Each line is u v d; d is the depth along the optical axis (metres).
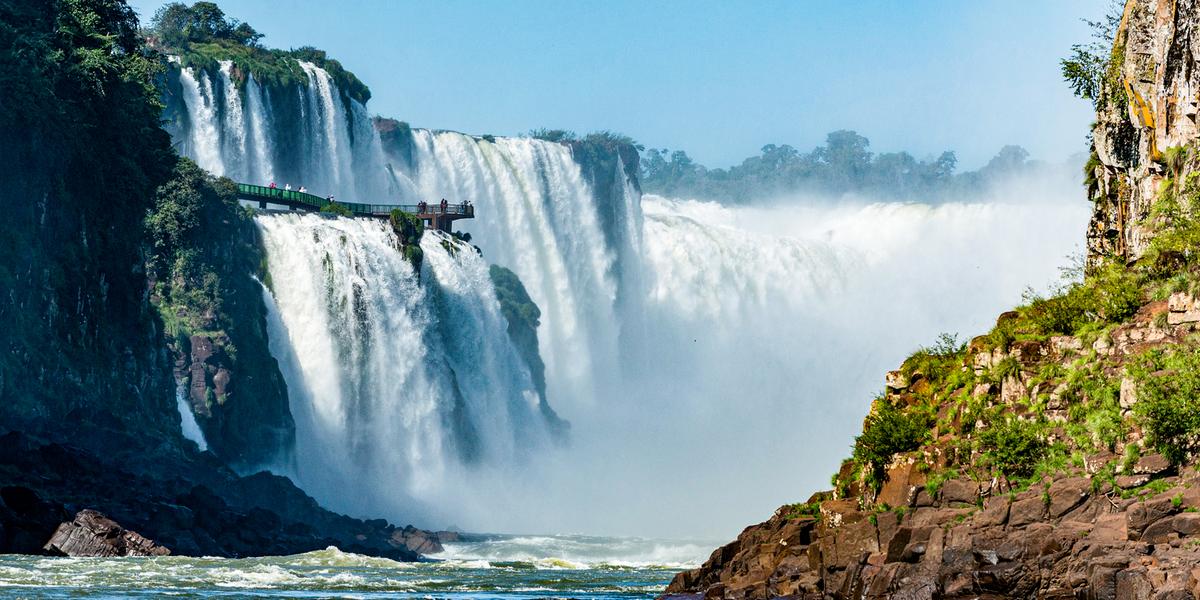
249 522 81.00
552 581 61.69
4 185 96.56
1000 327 36.22
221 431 109.75
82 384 98.06
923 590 31.28
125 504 74.19
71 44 105.44
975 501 33.44
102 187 105.44
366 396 122.88
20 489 66.88
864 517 35.00
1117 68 42.81
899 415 36.38
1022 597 29.89
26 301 95.94
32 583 51.25
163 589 51.00
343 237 124.81
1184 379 31.53
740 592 36.00
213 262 115.88
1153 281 35.09
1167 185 39.16
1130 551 28.66
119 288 106.00
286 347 120.94
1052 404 33.84
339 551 72.44
